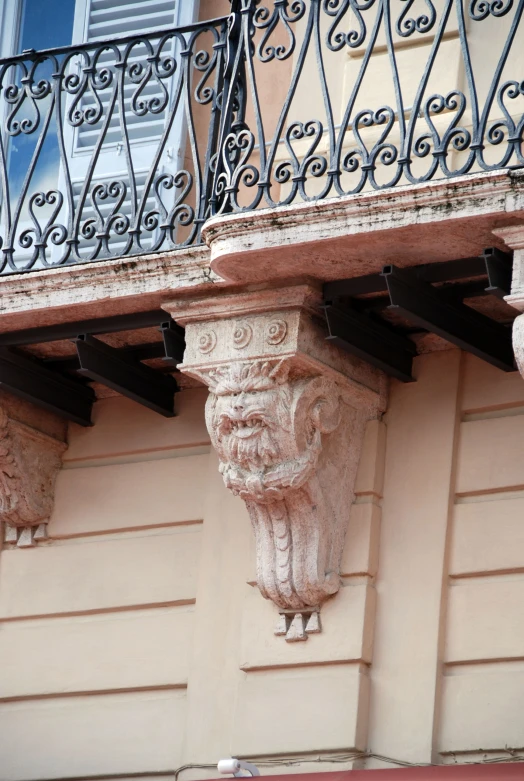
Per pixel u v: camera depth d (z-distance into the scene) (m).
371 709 13.23
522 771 11.63
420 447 13.70
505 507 13.27
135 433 14.99
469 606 13.19
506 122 12.20
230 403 13.21
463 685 13.02
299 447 13.25
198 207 13.53
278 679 13.57
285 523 13.51
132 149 15.77
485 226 12.09
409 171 12.42
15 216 14.14
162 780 13.95
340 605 13.49
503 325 13.41
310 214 12.45
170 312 13.53
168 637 14.27
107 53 16.27
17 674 14.78
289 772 13.27
